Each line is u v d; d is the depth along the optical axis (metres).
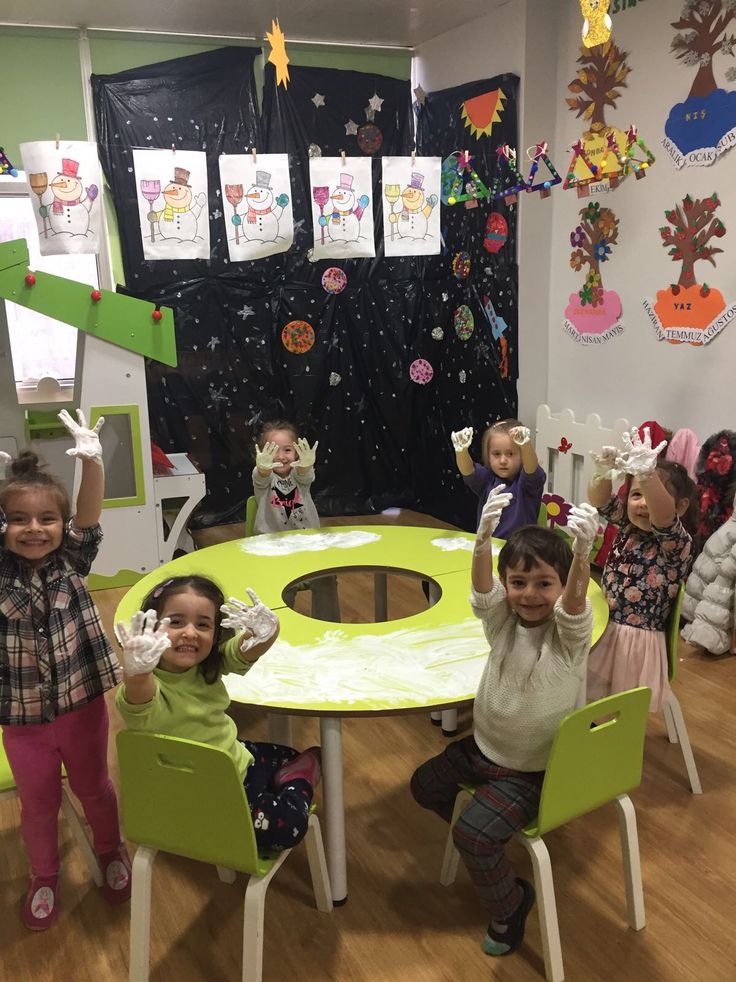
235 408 4.50
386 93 4.41
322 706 1.67
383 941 1.80
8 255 3.33
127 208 4.06
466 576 2.33
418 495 4.88
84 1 3.50
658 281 3.37
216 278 4.30
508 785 1.69
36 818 1.83
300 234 4.41
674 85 3.17
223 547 2.61
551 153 3.81
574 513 1.56
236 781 1.46
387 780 2.37
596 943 1.78
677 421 3.39
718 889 1.93
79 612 1.80
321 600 2.92
